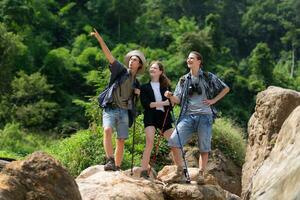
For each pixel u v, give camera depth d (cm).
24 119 4225
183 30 8025
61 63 5947
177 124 1052
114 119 1059
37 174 736
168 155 1880
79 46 6881
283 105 1319
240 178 1962
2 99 4488
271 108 1336
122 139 1071
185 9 10006
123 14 7962
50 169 744
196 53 1048
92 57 6306
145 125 1062
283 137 1026
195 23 8806
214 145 1981
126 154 1767
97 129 1916
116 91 1056
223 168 1933
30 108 4275
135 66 1066
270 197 822
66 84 5859
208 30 7306
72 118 5012
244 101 5988
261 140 1343
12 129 3419
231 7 10594
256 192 1030
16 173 726
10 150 3066
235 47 9775
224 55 7281
